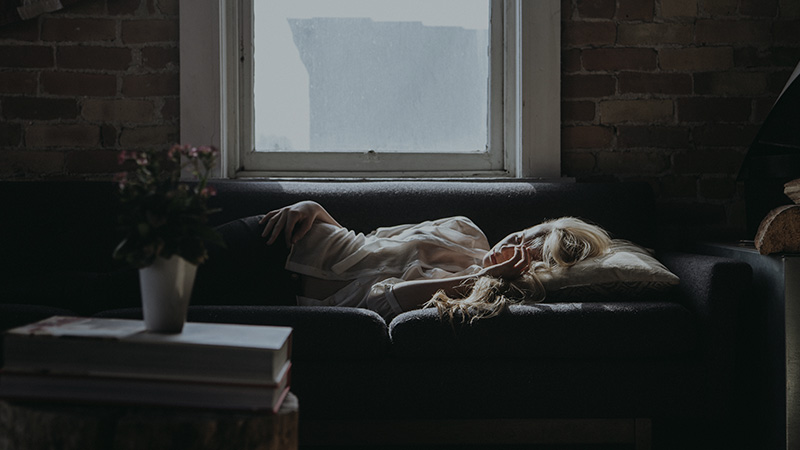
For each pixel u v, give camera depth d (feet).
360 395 5.58
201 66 8.48
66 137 8.46
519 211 7.72
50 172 8.46
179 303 3.28
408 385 5.61
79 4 8.45
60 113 8.46
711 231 8.92
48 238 7.08
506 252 6.67
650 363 5.74
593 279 6.23
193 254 3.19
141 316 5.57
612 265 6.28
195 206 3.35
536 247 6.79
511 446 6.48
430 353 5.61
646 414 5.73
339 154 9.06
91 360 3.06
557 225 6.73
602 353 5.69
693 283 6.07
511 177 8.98
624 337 5.67
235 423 2.97
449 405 5.63
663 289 6.23
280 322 5.50
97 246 7.13
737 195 8.91
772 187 7.23
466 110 9.24
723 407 5.75
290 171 9.02
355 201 7.72
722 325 5.78
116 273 6.18
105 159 8.52
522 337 5.62
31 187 7.26
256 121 9.11
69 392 3.06
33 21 8.39
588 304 5.88
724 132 8.88
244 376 3.06
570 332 5.64
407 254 6.98
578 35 8.83
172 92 8.59
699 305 5.92
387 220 7.66
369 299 6.40
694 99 8.86
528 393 5.66
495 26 9.15
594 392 5.69
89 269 7.08
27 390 3.07
